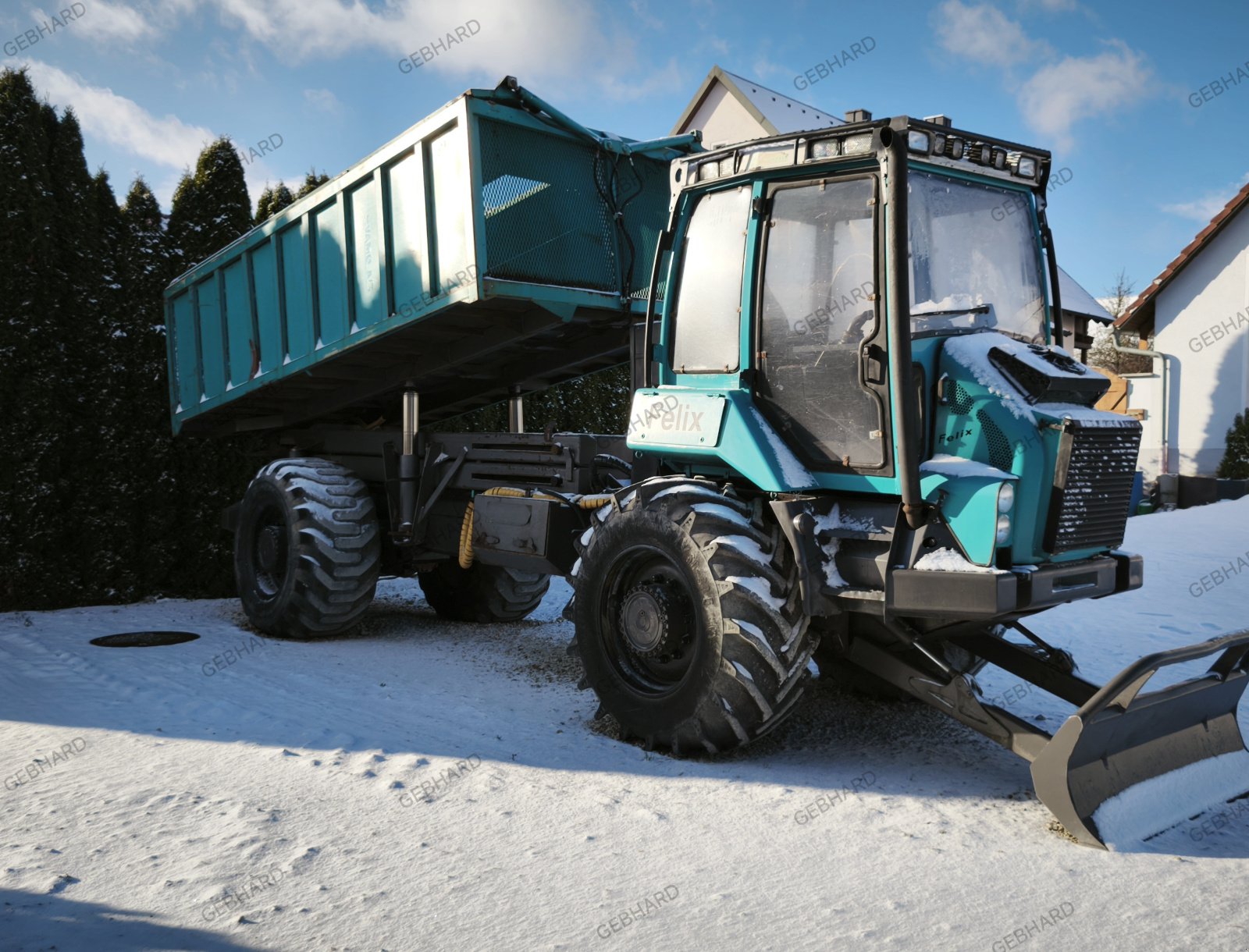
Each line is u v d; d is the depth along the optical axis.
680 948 2.50
